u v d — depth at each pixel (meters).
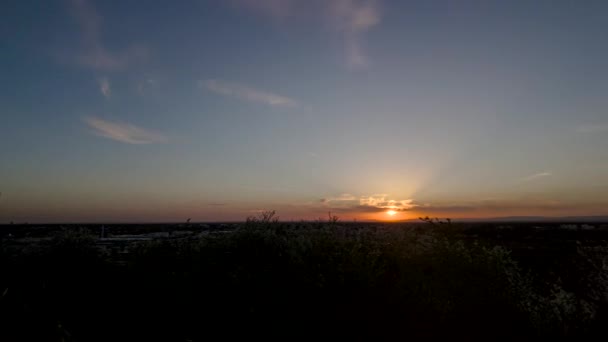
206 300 7.96
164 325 7.80
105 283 9.12
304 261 8.50
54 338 6.49
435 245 8.98
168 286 8.41
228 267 8.89
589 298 9.59
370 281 7.73
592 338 8.28
